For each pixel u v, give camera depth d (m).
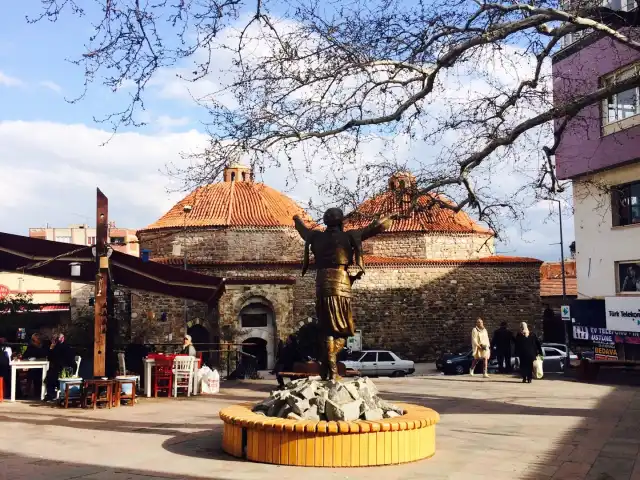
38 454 8.11
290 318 33.62
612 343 22.88
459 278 36.59
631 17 11.85
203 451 8.41
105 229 13.09
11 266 16.28
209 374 16.16
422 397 14.80
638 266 22.36
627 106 22.22
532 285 37.28
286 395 8.34
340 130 12.16
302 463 7.55
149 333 33.34
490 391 16.08
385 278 35.88
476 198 13.34
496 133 13.04
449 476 7.13
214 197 37.94
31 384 16.03
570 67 21.31
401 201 12.89
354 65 11.31
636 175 22.22
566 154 24.61
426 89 11.99
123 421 11.02
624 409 12.69
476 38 10.84
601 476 7.26
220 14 8.38
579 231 24.84
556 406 13.17
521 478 7.12
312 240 9.05
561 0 11.86
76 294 41.16
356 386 8.52
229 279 33.19
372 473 7.21
